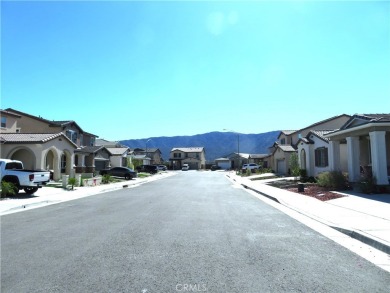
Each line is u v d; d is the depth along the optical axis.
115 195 20.98
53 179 31.33
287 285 5.15
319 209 13.15
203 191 23.84
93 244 7.68
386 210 12.35
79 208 14.52
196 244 7.67
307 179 28.28
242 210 13.62
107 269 5.88
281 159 45.75
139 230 9.30
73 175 29.19
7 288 5.02
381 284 5.23
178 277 5.47
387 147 22.45
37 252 7.01
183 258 6.54
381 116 19.61
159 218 11.45
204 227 9.77
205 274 5.62
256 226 10.00
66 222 10.79
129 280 5.33
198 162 107.88
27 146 28.50
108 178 33.78
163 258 6.54
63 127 42.53
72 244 7.70
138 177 47.75
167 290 4.92
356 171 21.12
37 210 13.99
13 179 18.84
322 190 20.08
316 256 6.77
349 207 13.41
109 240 8.08
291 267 6.04
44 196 19.28
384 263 6.34
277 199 16.94
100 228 9.65
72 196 20.02
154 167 63.12
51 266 6.05
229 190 24.88
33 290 4.94
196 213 12.68
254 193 22.11
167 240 8.06
